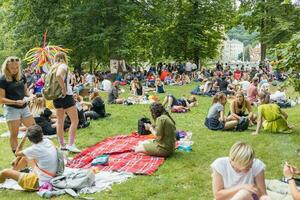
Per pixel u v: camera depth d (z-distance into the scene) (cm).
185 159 802
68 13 2738
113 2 2767
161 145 805
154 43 3475
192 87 2481
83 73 3053
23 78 791
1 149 896
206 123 1131
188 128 1144
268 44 3117
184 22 3525
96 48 2814
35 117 1027
